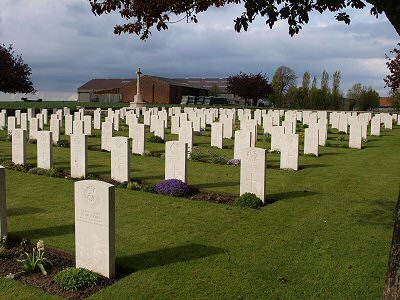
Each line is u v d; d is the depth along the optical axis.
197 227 8.84
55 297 5.98
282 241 8.08
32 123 22.53
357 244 7.95
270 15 6.03
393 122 40.72
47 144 14.45
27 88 48.69
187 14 6.63
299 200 11.12
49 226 8.88
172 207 10.27
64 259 7.32
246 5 5.93
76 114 28.75
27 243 7.94
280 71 82.44
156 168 15.41
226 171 14.91
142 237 8.23
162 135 23.41
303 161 17.53
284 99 80.12
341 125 29.66
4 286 6.28
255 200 10.46
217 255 7.38
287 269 6.86
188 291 6.14
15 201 10.73
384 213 9.98
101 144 20.62
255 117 34.06
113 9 6.49
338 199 11.25
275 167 16.05
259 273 6.71
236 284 6.34
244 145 16.56
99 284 6.38
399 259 4.32
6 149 19.41
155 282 6.39
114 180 13.15
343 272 6.77
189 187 12.17
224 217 9.55
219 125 20.97
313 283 6.40
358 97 77.88
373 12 6.23
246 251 7.58
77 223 6.73
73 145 13.62
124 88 84.44
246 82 71.50
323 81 78.88
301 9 5.92
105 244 6.48
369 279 6.54
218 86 108.75
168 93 82.31
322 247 7.75
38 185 12.42
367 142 24.89
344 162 17.33
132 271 6.82
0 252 7.36
